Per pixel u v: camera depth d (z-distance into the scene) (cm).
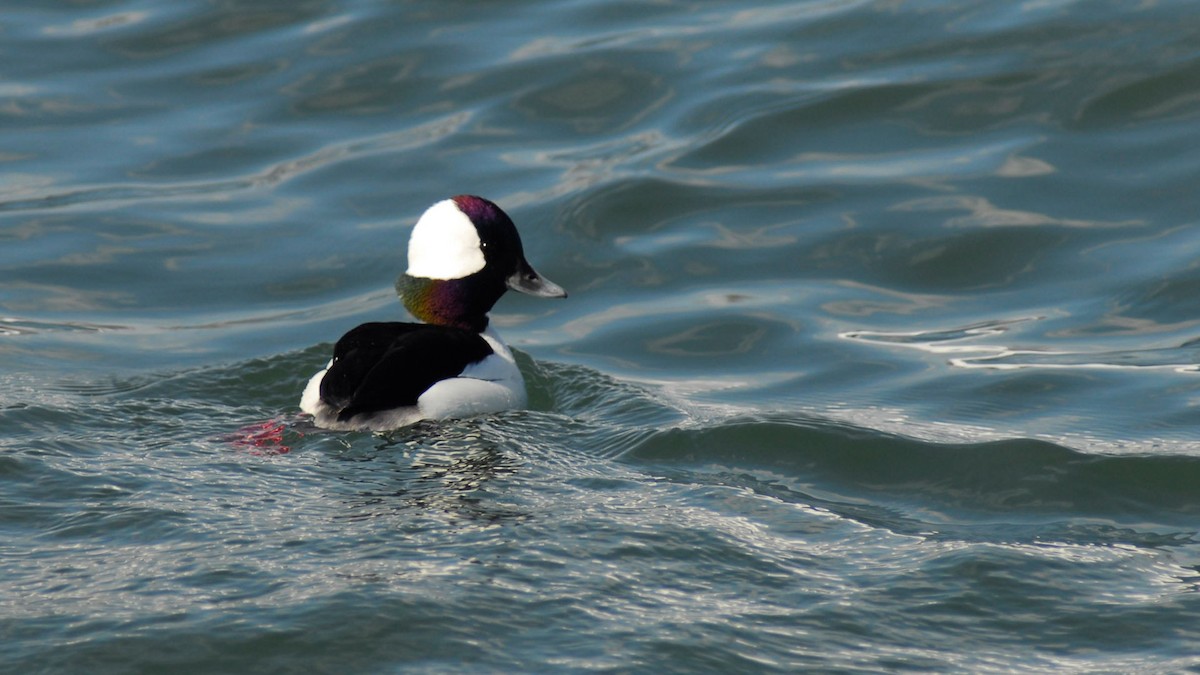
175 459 1040
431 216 1277
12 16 2167
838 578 869
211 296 1536
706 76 1914
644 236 1625
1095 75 1803
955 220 1598
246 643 763
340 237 1642
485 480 1007
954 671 766
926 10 1995
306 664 750
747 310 1478
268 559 857
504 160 1777
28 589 821
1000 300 1472
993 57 1864
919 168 1695
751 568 874
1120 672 766
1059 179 1650
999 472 1074
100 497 959
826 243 1588
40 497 959
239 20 2141
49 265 1585
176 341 1430
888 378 1314
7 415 1133
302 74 1988
